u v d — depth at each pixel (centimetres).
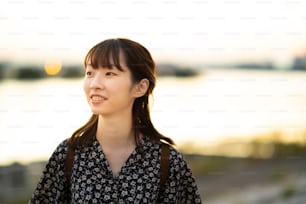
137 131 225
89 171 218
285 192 678
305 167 795
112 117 219
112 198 216
